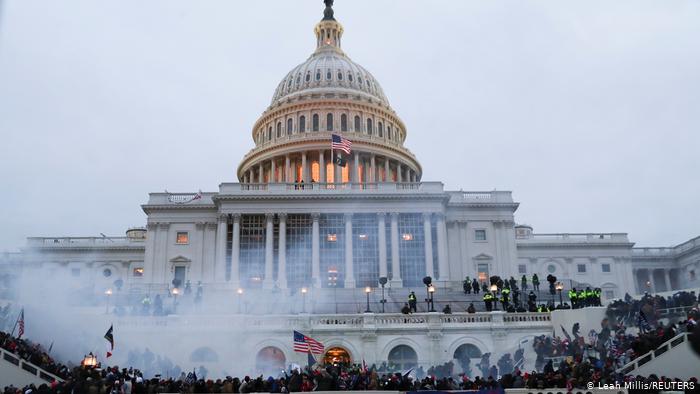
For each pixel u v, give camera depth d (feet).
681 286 327.47
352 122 343.67
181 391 88.48
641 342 106.22
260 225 245.65
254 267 240.12
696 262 315.78
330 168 323.78
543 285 237.45
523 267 317.42
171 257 250.57
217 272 238.07
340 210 245.86
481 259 252.62
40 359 109.29
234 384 91.09
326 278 239.71
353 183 254.06
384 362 135.33
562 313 141.79
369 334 141.28
